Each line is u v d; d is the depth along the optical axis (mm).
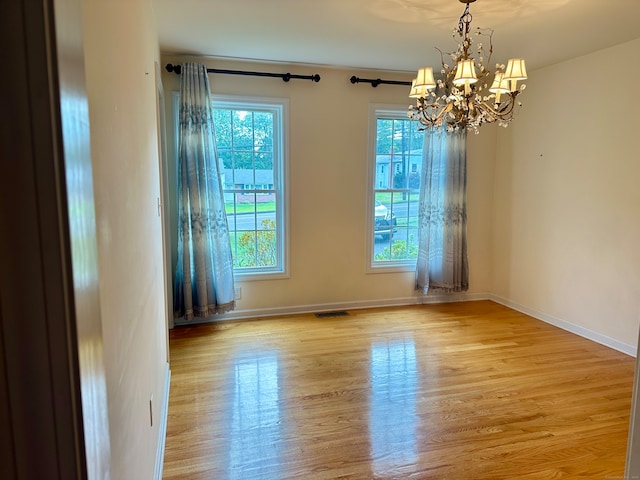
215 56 3934
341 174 4480
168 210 3877
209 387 2869
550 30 3146
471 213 4926
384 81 4422
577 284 3924
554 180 4129
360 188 4562
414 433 2352
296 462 2105
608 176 3590
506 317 4422
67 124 529
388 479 1985
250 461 2109
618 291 3541
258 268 4430
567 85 3936
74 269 535
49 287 509
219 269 4051
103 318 878
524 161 4492
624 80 3426
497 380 2990
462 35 2752
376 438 2303
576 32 3180
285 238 4398
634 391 738
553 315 4203
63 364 523
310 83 4273
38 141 493
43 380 518
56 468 533
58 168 509
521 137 4520
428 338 3805
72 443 538
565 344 3674
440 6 2738
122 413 1070
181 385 2898
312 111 4312
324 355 3412
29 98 487
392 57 3934
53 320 515
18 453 521
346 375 3057
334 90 4352
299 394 2779
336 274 4609
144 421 1547
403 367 3195
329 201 4484
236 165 4270
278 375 3053
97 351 625
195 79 3811
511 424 2441
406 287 4863
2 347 505
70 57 549
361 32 3246
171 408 2602
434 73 4477
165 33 3275
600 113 3635
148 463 1646
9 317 503
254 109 4242
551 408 2617
